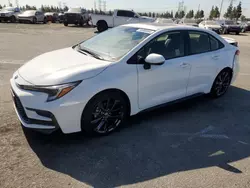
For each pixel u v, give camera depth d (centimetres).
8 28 1927
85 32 1931
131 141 340
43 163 283
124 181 263
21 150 303
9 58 802
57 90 293
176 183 263
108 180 263
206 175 278
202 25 2617
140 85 363
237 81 654
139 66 356
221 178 274
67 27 2414
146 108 387
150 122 399
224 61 498
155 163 296
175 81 411
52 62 349
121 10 2075
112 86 329
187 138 356
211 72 477
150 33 390
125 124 388
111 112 349
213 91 507
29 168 273
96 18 2081
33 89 301
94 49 395
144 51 368
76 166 282
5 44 1081
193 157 312
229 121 418
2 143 313
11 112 396
